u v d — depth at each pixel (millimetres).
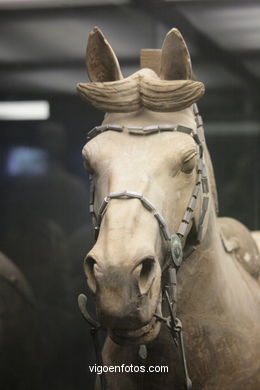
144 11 3049
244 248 2201
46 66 3113
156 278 1656
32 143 3096
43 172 3070
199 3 3018
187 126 1832
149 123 1814
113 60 1884
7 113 3123
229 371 1961
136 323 1630
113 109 1833
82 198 3062
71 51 3098
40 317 3086
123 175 1731
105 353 2045
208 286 1938
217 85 3143
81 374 3121
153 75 1881
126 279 1598
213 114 3176
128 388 1992
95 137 1837
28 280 3082
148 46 3064
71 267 3076
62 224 3068
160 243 1720
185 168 1785
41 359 3078
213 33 3068
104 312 1613
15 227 3082
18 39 3105
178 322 1789
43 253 3076
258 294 2131
